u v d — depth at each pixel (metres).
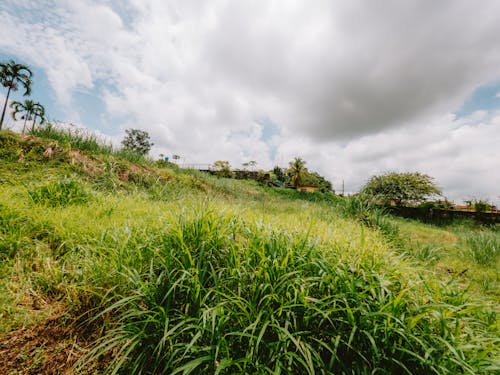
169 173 7.65
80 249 1.93
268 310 1.23
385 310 1.19
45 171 4.23
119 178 5.46
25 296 1.48
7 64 21.81
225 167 23.69
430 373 1.05
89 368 1.13
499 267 3.51
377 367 1.07
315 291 1.46
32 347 1.18
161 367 1.14
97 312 1.42
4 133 4.72
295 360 1.13
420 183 20.64
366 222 4.90
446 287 1.72
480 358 1.02
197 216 1.86
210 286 1.49
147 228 2.16
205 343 1.15
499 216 12.74
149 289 1.32
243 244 1.81
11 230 2.02
